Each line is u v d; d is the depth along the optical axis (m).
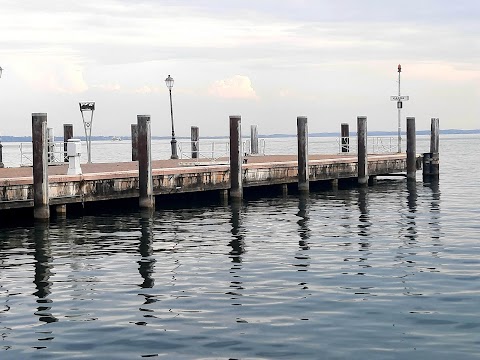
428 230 25.03
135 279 17.64
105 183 28.28
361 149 41.22
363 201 34.97
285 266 19.00
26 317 14.38
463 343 12.52
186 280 17.45
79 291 16.48
